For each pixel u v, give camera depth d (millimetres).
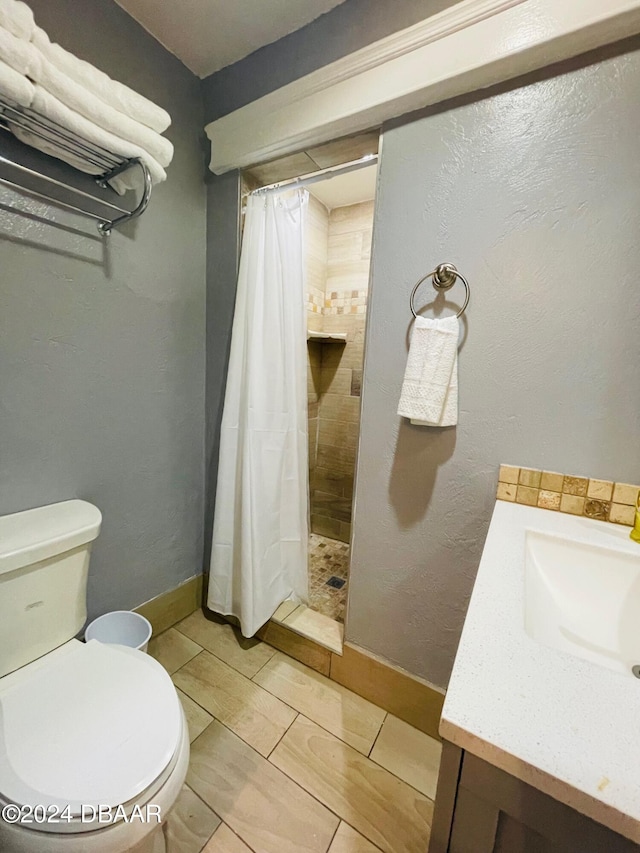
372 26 1038
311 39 1145
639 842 303
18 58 755
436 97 969
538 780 341
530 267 927
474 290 994
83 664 898
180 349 1498
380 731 1211
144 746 719
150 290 1348
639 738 366
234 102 1342
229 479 1499
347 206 2168
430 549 1157
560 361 923
